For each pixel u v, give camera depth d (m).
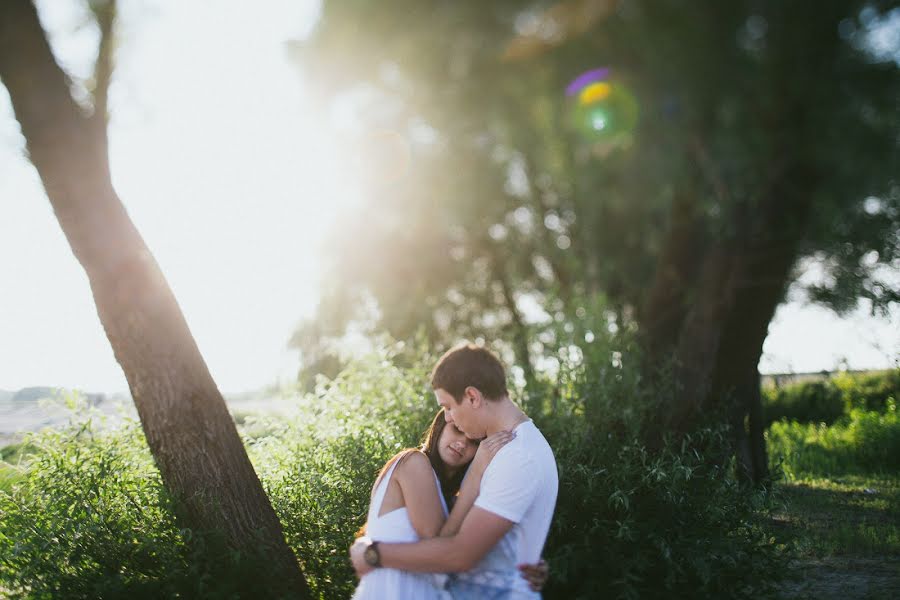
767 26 9.41
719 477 4.91
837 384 12.47
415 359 6.63
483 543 2.95
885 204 9.31
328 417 5.51
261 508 4.40
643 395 6.19
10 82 4.26
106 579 4.10
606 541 4.33
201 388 4.39
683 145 10.47
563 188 13.99
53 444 4.93
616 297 13.02
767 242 7.89
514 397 5.96
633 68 10.97
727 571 4.46
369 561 3.01
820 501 7.74
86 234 4.30
